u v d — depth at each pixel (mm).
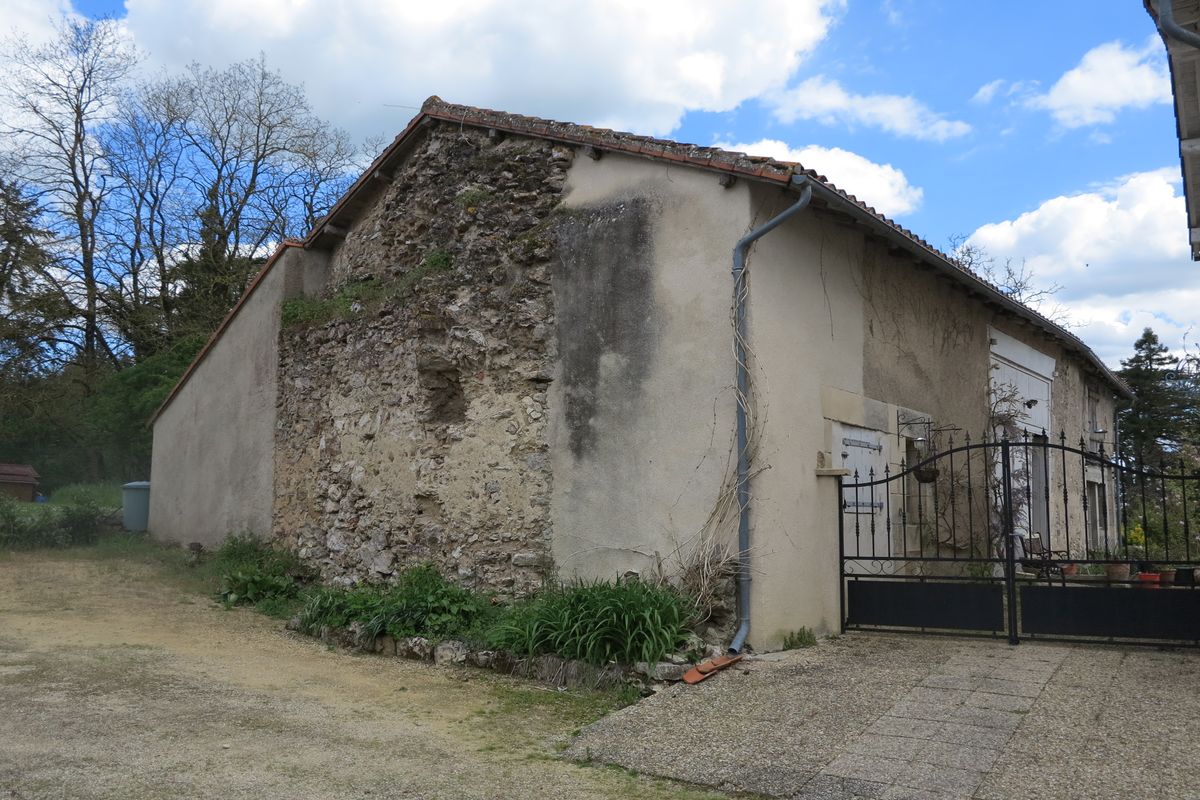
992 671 6410
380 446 10094
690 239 7730
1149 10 6074
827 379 8305
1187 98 6836
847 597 8133
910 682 6172
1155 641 7062
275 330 12258
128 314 27391
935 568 10242
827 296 8430
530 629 7047
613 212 8289
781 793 4316
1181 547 15047
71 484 26094
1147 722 5137
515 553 8508
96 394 27016
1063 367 15773
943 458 10609
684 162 7711
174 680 6645
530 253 8734
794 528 7613
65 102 26406
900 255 9695
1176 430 26547
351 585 10188
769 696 5930
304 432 11469
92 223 27156
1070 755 4648
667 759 4852
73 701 5914
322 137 29359
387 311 10219
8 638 7875
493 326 8945
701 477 7453
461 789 4480
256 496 12273
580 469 8219
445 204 9766
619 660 6629
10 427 27141
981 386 12016
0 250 25500
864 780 4414
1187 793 4109
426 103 10070
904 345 9938
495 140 9391
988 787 4270
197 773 4613
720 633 7125
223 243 27953
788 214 7121
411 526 9539
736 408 7289
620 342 8086
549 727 5637
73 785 4363
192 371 14273
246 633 8750
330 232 11906
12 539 13719
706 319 7547
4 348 25609
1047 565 7816
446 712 5984
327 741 5262
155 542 14531
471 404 9094
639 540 7766
